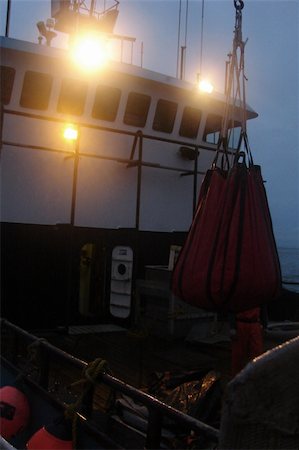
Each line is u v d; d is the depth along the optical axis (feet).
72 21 27.91
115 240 24.71
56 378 14.82
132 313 22.76
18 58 23.11
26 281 23.06
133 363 17.02
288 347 3.62
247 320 12.11
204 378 11.09
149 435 8.10
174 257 20.95
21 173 23.67
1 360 15.15
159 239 26.78
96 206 25.39
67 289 22.27
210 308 9.05
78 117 24.98
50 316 23.48
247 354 12.23
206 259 8.88
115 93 25.39
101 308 26.61
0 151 21.36
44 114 24.23
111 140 25.88
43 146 24.22
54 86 24.00
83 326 24.18
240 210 9.02
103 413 11.25
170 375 12.45
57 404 10.92
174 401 10.81
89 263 28.02
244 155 9.46
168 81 25.70
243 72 9.62
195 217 9.66
